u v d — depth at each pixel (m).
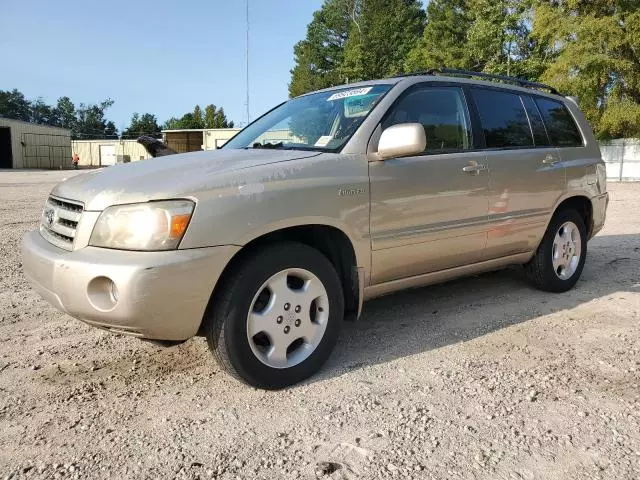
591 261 6.67
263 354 3.16
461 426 2.78
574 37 24.48
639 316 4.51
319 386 3.25
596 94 24.89
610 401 3.04
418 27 55.41
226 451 2.58
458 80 4.41
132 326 2.79
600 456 2.52
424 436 2.69
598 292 5.25
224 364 3.04
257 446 2.62
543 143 4.95
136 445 2.64
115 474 2.41
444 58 38.31
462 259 4.21
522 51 31.80
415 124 3.37
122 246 2.82
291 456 2.53
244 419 2.88
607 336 4.05
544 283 5.05
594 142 5.58
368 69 50.34
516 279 5.67
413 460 2.49
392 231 3.65
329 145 3.63
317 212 3.24
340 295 3.42
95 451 2.59
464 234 4.12
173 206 2.81
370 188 3.50
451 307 4.76
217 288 3.02
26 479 2.38
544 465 2.46
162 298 2.75
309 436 2.70
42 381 3.36
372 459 2.50
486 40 31.77
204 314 2.97
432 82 4.18
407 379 3.33
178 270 2.76
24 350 3.85
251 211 2.99
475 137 4.33
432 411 2.93
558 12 25.19
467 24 39.62
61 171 41.50
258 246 3.11
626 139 26.09
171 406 3.03
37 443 2.67
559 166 4.94
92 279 2.77
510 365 3.53
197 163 3.29
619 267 6.32
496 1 31.92
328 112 4.04
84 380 3.37
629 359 3.62
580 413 2.91
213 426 2.81
